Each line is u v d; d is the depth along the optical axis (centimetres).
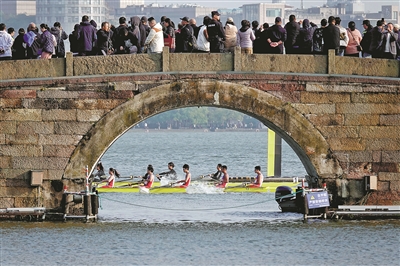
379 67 12325
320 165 12381
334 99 12312
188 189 16488
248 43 12312
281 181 16775
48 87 12112
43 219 12331
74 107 12131
